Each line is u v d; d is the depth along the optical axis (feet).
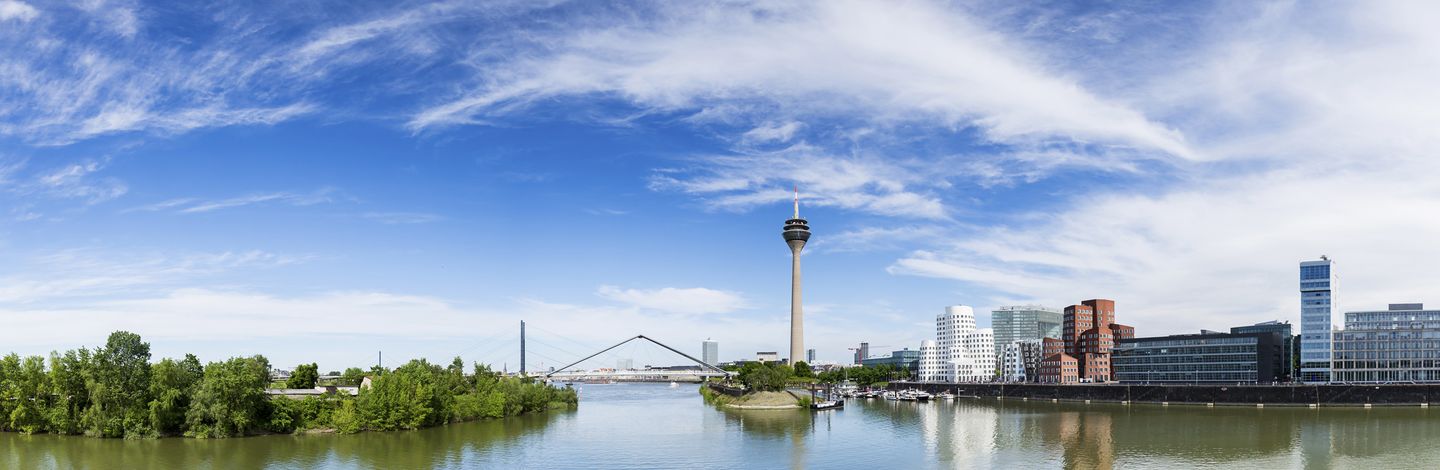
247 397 593.01
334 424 619.67
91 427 583.58
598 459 517.96
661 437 638.53
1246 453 543.39
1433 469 479.82
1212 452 549.13
